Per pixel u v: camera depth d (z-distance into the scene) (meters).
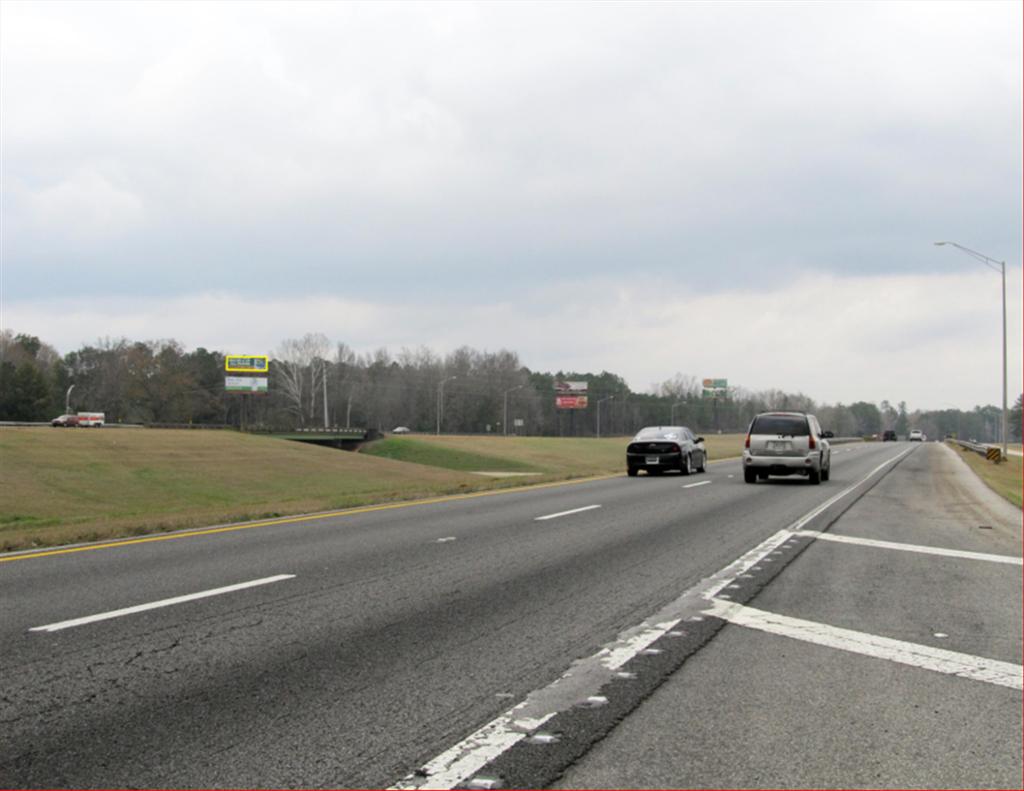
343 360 165.38
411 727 5.04
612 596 9.07
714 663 6.48
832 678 6.11
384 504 20.48
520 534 14.36
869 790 4.23
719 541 13.66
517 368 183.25
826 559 11.86
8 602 8.47
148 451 49.50
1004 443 50.50
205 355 155.00
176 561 11.23
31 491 34.25
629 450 32.59
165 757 4.55
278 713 5.25
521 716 5.25
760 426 27.81
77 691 5.62
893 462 49.19
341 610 8.23
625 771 4.43
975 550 12.99
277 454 55.19
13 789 4.14
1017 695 5.76
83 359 153.62
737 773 4.42
